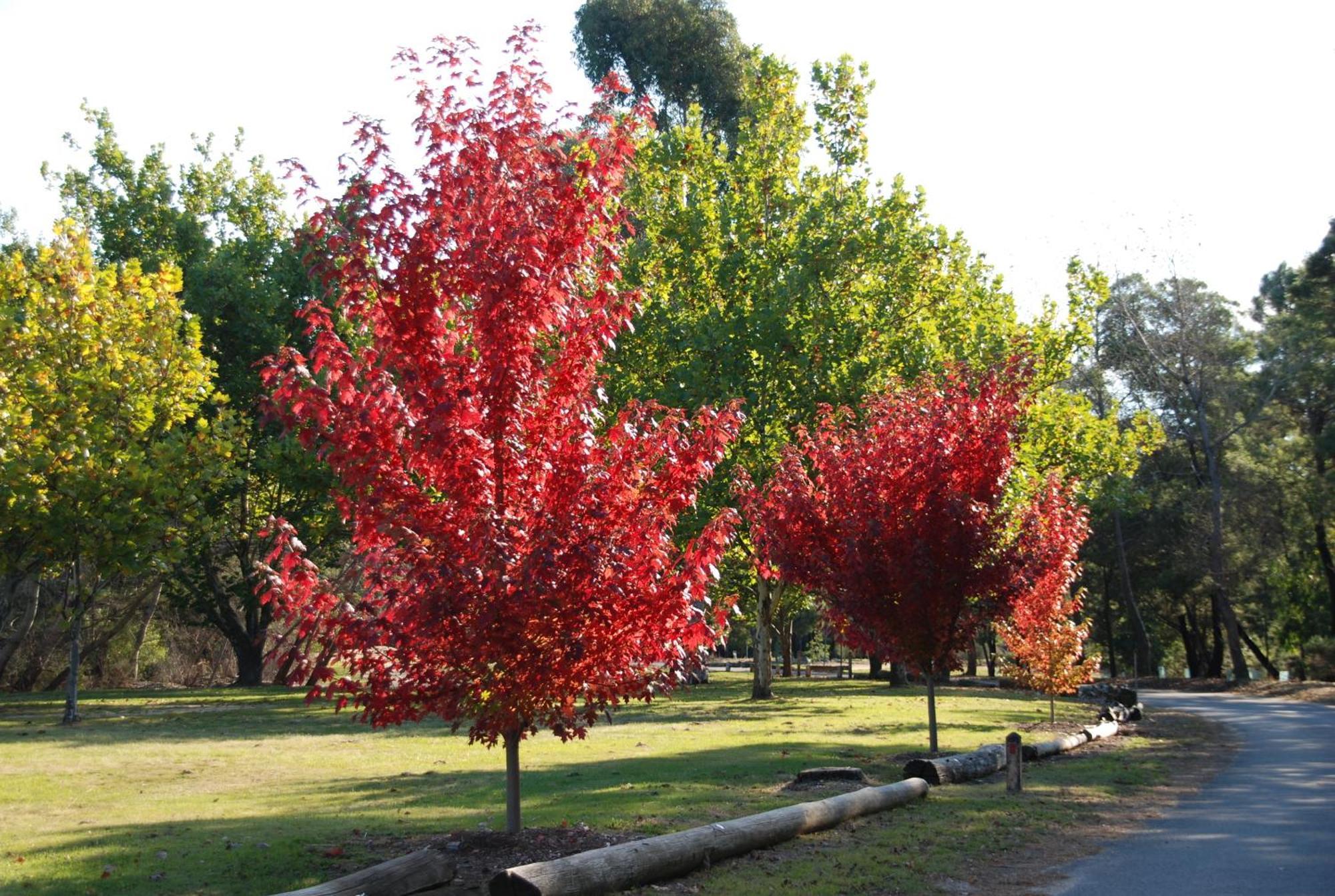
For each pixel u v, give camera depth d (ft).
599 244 32.37
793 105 122.62
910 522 55.57
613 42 188.75
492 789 45.14
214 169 150.51
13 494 76.79
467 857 30.14
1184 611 220.43
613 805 39.88
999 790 46.75
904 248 110.42
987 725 78.64
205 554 128.47
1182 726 86.28
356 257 29.73
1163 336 171.01
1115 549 190.39
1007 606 56.75
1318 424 168.76
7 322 80.79
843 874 29.81
